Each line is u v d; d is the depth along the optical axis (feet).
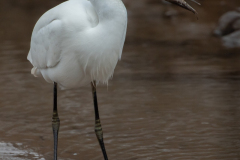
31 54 25.98
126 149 27.22
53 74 24.25
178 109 34.55
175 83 41.93
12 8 96.48
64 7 23.16
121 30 21.35
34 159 26.35
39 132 30.73
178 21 77.71
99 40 21.48
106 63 22.20
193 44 60.85
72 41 22.33
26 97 38.52
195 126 30.76
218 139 28.27
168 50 57.31
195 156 25.76
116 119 32.71
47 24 23.86
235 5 82.74
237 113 33.09
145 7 91.61
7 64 50.19
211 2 85.87
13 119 33.22
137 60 52.01
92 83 24.81
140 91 39.70
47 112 34.81
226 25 65.57
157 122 31.83
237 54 54.24
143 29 72.08
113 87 41.27
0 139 29.40
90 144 28.50
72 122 32.50
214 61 50.67
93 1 21.84
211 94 38.06
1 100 37.55
